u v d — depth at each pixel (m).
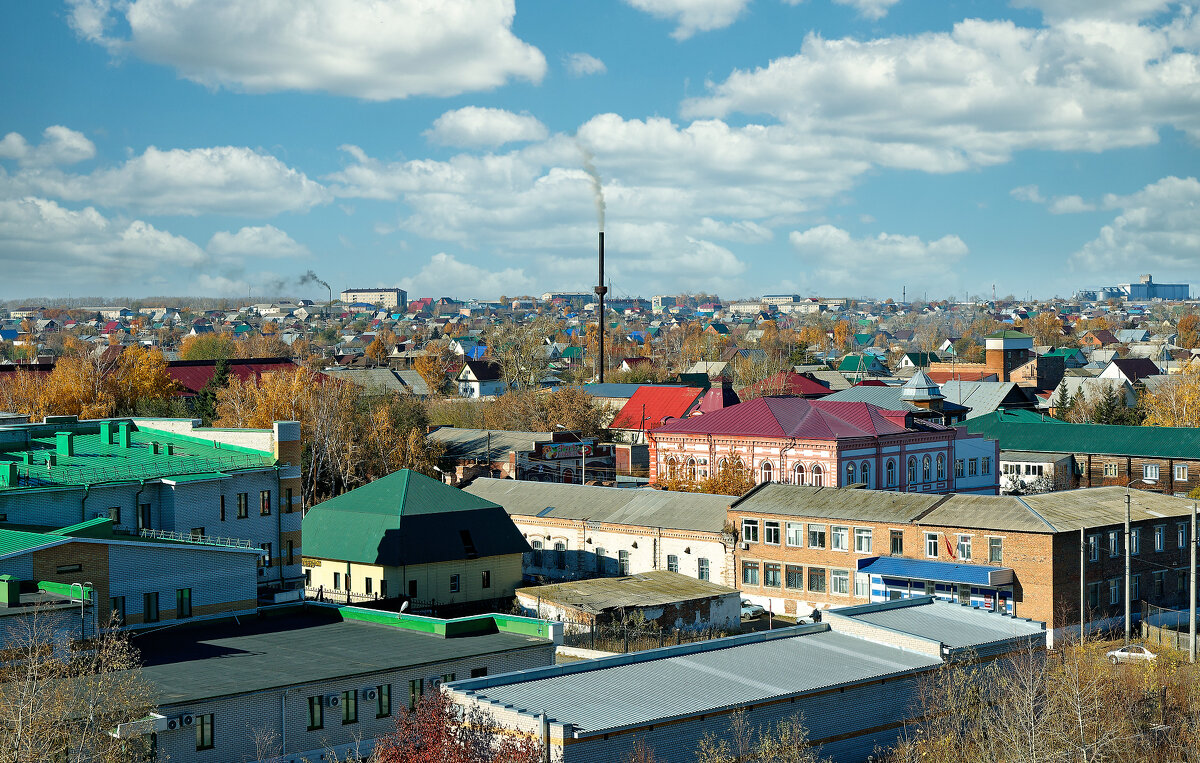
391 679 55.94
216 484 73.31
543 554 104.69
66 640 52.22
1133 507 87.62
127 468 72.19
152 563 63.44
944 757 46.25
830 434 115.62
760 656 52.88
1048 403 199.12
